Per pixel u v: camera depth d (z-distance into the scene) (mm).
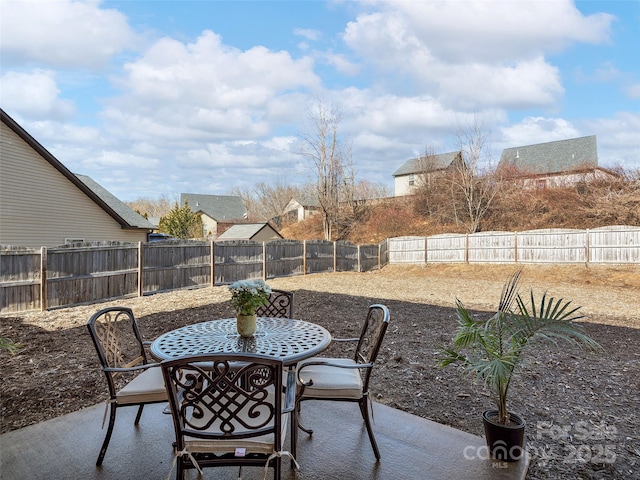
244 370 1660
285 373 2627
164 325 6078
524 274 14289
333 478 2070
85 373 3750
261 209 44531
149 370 2553
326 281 12719
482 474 2109
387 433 2564
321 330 2697
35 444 2393
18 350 4547
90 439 2453
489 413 2400
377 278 14172
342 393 2273
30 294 7039
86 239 14141
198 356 1583
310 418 2771
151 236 21234
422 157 24641
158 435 2512
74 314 6848
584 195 17141
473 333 2301
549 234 14875
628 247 13328
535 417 2891
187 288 10273
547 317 2287
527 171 20562
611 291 11062
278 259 13492
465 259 16719
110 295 8422
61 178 13148
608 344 5047
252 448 1693
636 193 15453
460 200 20625
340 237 24812
